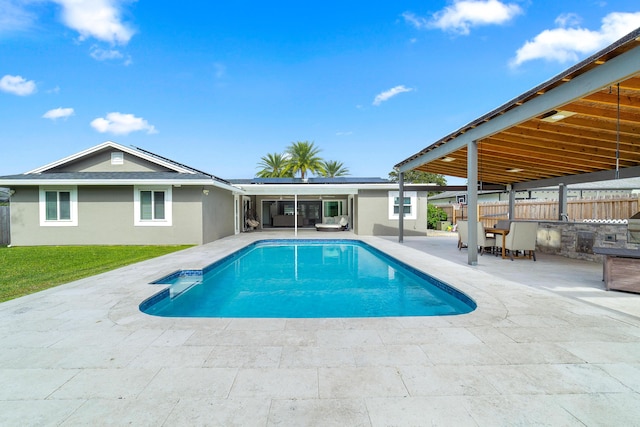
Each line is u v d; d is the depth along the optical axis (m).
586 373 2.63
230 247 11.62
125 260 8.69
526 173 11.70
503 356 2.94
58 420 2.07
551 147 7.51
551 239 9.68
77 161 13.74
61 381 2.53
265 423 2.03
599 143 7.15
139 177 12.58
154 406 2.21
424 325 3.73
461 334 3.46
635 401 2.26
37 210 12.50
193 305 5.81
